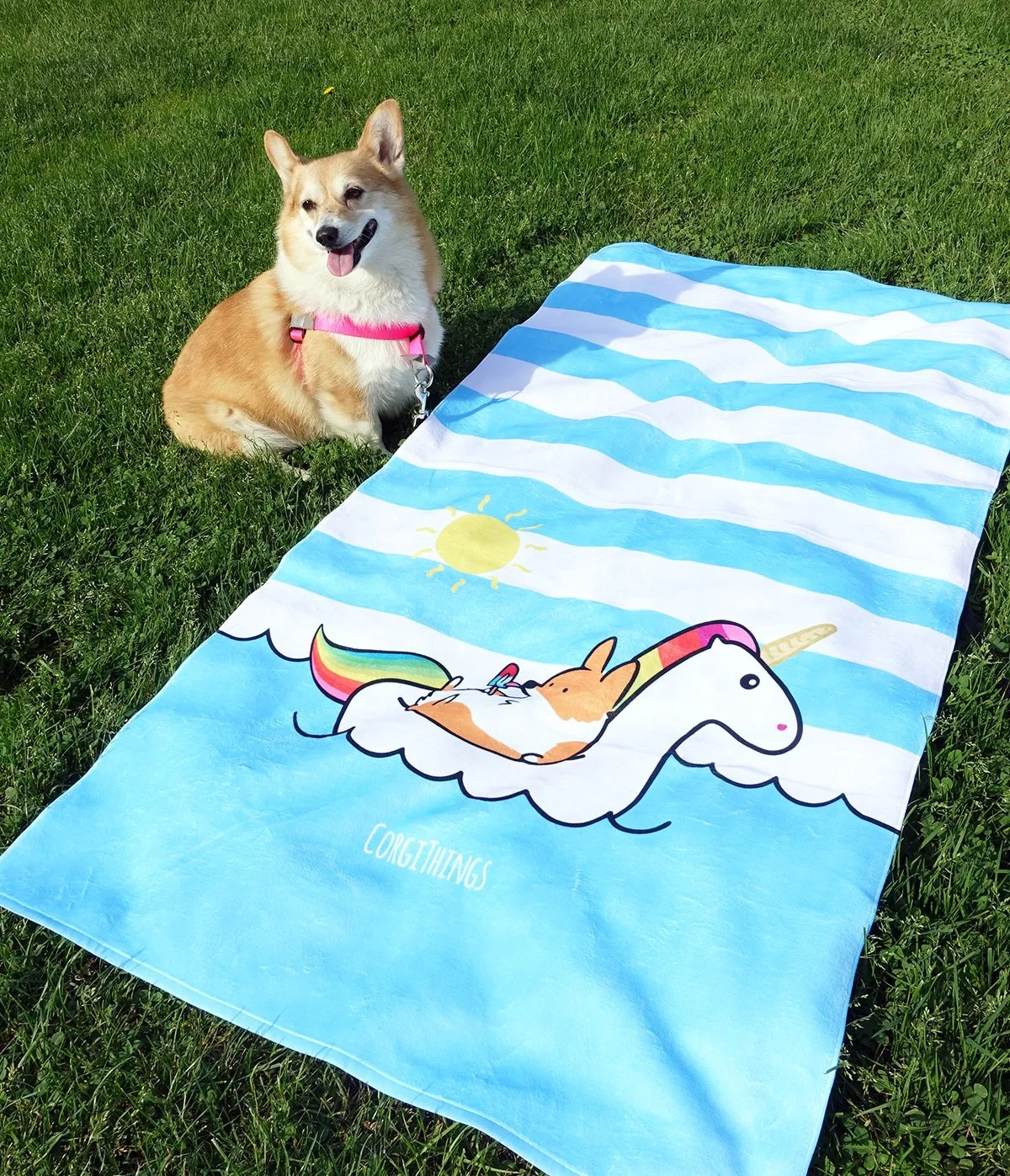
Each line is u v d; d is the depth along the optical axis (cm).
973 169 207
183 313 186
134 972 91
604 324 169
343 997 88
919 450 137
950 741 101
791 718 104
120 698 116
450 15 342
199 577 130
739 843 94
